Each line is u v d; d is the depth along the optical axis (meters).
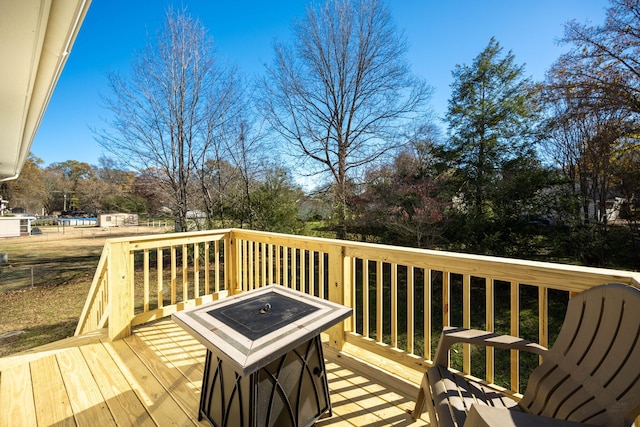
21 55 1.78
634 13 6.32
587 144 7.02
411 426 1.64
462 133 8.61
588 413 0.96
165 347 2.53
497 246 7.38
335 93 11.16
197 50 9.37
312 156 11.48
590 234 6.55
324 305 1.72
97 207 24.27
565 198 6.88
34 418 1.68
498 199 7.55
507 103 8.02
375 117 10.94
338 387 2.02
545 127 7.68
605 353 1.03
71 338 2.66
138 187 10.01
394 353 2.10
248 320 1.50
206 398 1.65
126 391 1.93
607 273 1.31
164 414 1.72
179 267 9.49
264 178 9.87
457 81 8.91
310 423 1.60
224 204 9.73
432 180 8.33
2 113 2.93
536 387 1.20
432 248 7.71
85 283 8.95
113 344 2.57
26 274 10.01
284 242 2.93
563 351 1.19
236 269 3.59
